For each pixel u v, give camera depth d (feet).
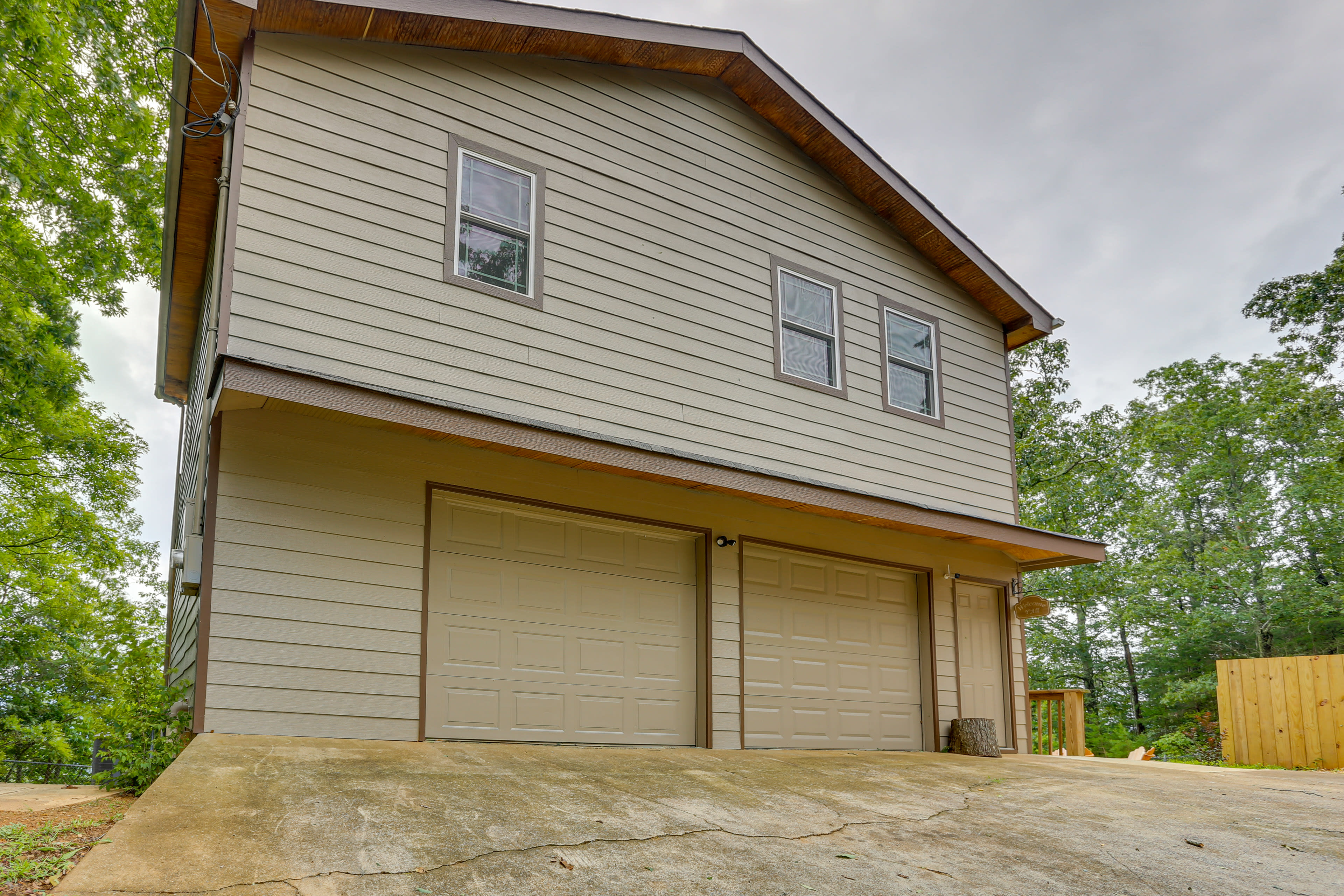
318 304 20.76
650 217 27.35
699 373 27.25
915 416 32.99
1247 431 81.41
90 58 41.22
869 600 31.86
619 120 27.40
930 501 32.68
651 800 15.96
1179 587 77.51
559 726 23.68
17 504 49.65
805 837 14.56
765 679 28.32
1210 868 14.74
